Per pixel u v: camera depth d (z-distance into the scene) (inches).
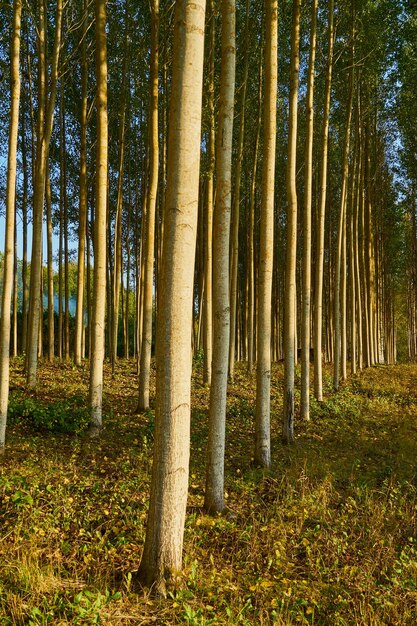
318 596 169.0
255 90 620.7
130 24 544.4
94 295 335.3
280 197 880.9
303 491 254.1
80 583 164.7
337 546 202.7
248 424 420.2
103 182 333.1
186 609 145.0
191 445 341.7
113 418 379.9
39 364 608.4
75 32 593.3
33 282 438.9
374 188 878.4
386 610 162.6
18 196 674.2
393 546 209.2
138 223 857.5
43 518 200.1
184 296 156.3
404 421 452.8
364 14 551.2
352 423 450.0
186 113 155.3
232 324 590.6
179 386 157.2
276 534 211.3
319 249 522.0
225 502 248.8
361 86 678.5
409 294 1390.3
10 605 147.1
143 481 253.9
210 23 514.3
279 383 626.8
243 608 153.9
